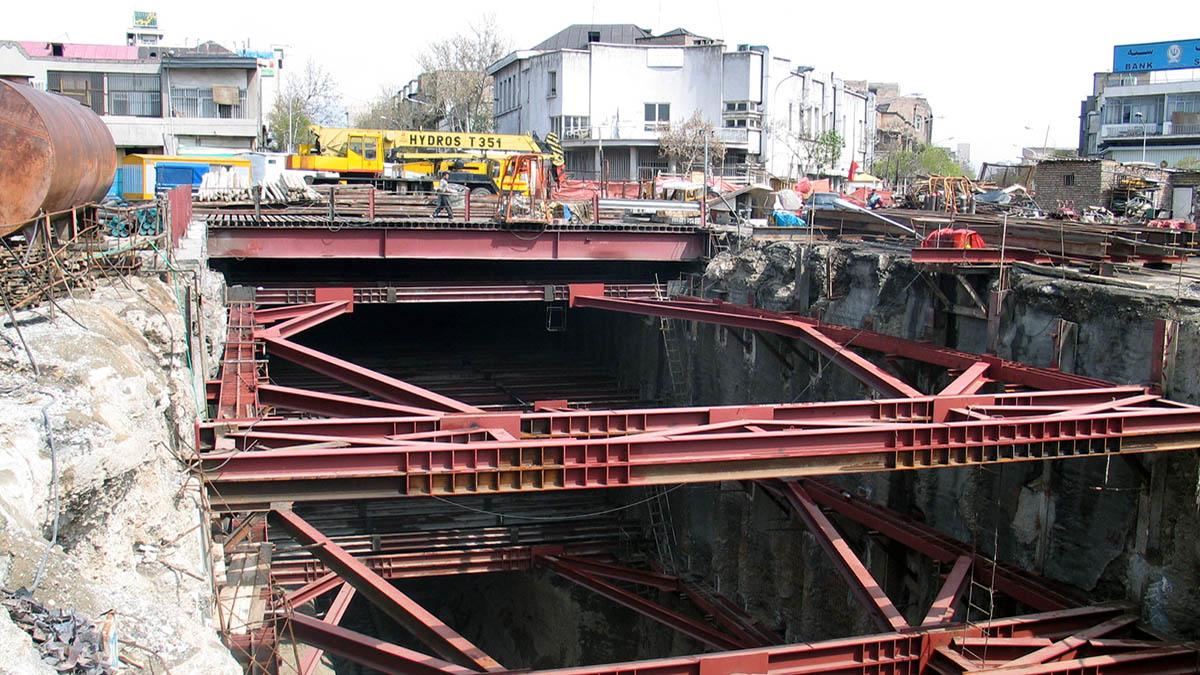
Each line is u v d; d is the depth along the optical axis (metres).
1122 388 19.73
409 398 21.92
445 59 106.25
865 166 101.50
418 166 60.44
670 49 79.75
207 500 15.11
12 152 15.83
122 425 10.80
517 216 42.38
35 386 10.43
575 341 52.69
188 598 11.18
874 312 29.58
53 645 6.85
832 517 28.02
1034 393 19.48
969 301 26.08
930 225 34.91
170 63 68.81
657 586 34.62
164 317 16.53
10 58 67.56
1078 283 22.92
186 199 29.78
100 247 18.95
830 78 89.69
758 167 76.81
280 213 41.56
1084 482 21.03
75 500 9.79
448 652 18.72
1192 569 18.67
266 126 100.44
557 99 81.00
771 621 30.64
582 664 36.28
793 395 32.34
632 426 17.88
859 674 17.39
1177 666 17.28
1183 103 79.12
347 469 15.62
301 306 31.92
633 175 79.62
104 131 21.08
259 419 18.61
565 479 16.44
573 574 34.66
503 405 41.78
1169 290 21.69
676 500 37.47
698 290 40.50
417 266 42.59
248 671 19.22
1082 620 19.05
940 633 17.75
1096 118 92.75
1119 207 55.09
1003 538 23.19
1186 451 18.88
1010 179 70.56
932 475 25.70
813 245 33.88
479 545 36.84
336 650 20.66
